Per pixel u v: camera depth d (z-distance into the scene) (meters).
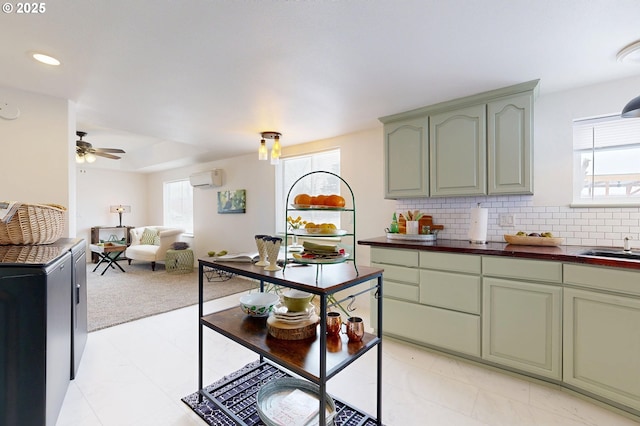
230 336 1.65
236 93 2.49
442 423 1.68
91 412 1.75
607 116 2.30
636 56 1.87
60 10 1.45
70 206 2.60
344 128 3.53
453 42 1.74
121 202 7.39
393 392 1.97
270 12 1.48
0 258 1.51
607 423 1.67
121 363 2.31
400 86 2.35
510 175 2.36
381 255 2.75
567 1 1.39
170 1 1.39
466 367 2.28
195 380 2.09
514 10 1.46
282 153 4.54
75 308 2.08
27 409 1.38
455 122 2.61
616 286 1.71
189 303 3.72
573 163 2.40
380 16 1.51
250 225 5.10
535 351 2.00
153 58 1.92
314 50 1.83
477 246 2.38
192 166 6.37
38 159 2.44
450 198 2.99
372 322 2.80
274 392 1.74
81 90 2.40
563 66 2.03
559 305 1.91
